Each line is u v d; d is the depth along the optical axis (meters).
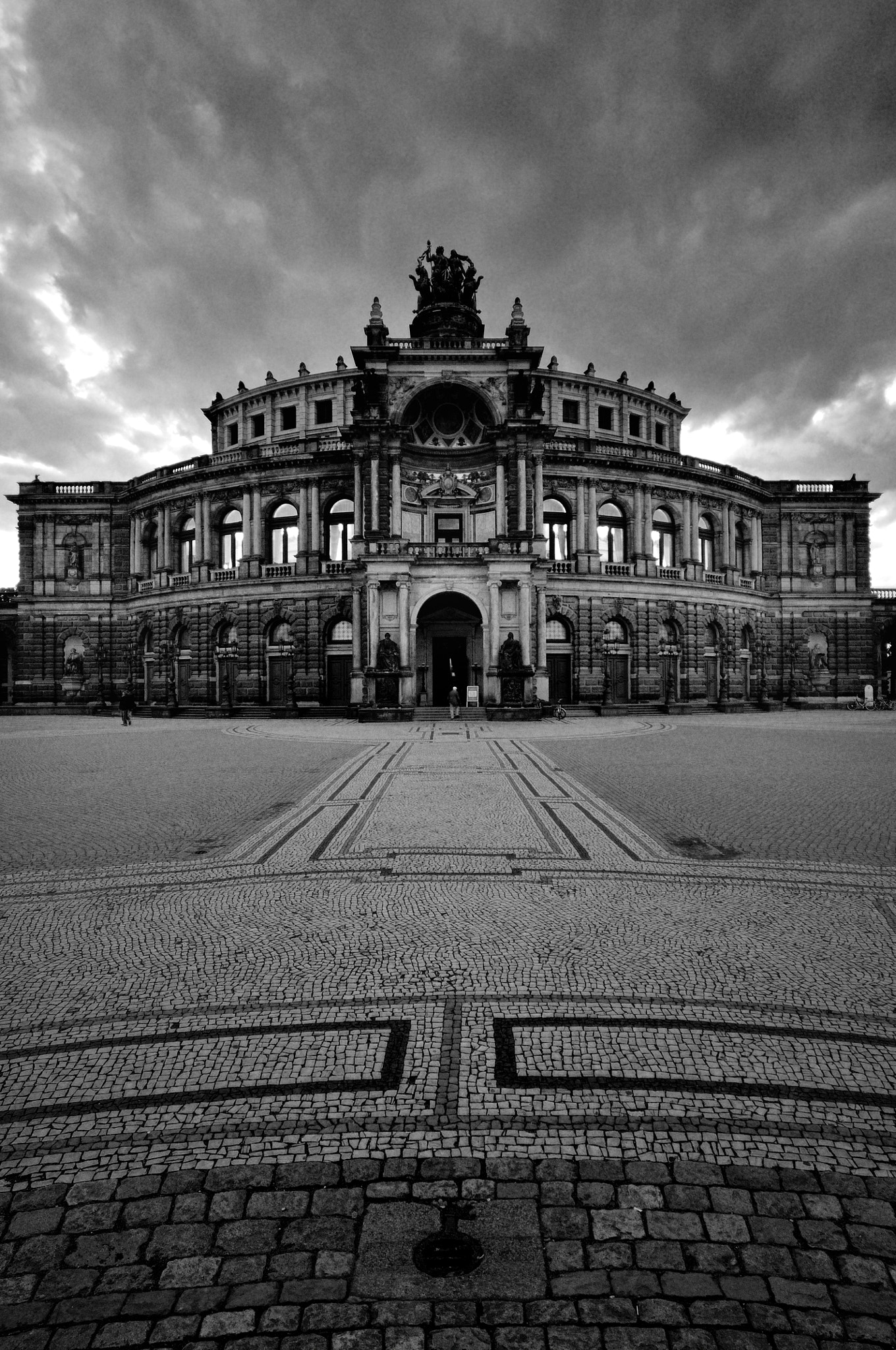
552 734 33.38
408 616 47.06
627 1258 3.83
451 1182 4.38
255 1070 5.56
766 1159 4.55
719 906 9.03
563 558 56.25
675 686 57.56
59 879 10.33
